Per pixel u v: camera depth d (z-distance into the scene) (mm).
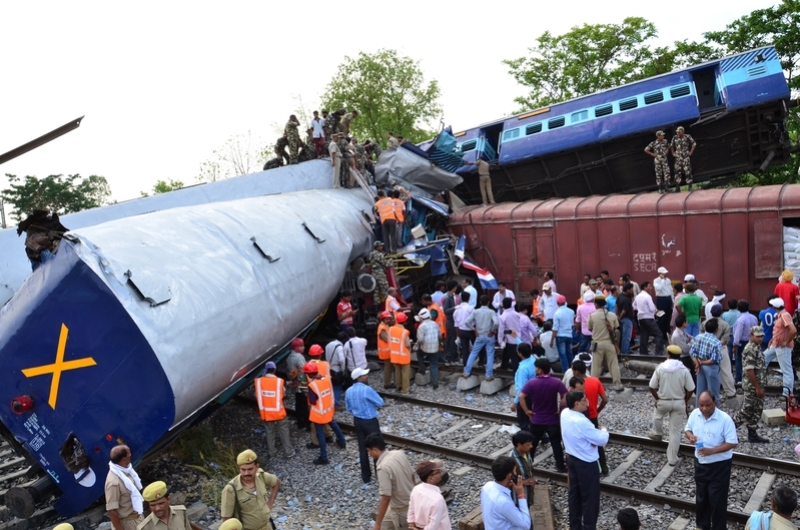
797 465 8992
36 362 8758
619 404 12477
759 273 15227
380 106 37062
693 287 13242
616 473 9594
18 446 9367
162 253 9641
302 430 12672
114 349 8477
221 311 9766
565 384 9906
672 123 19062
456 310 15148
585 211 17891
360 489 9969
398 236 18000
